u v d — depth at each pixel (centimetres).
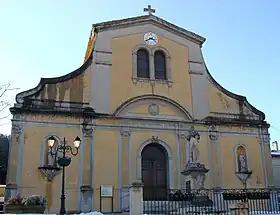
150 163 2119
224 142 2245
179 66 2336
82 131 2011
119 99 2144
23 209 1546
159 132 2147
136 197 1377
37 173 1870
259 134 2331
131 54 2261
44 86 2028
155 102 2197
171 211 1711
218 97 2345
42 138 1931
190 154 1942
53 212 1842
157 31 2362
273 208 1988
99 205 1922
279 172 2884
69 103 2045
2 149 3638
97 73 2155
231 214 1380
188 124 2212
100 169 1980
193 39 2428
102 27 2255
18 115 1927
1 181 3891
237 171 2205
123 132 2081
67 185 1898
